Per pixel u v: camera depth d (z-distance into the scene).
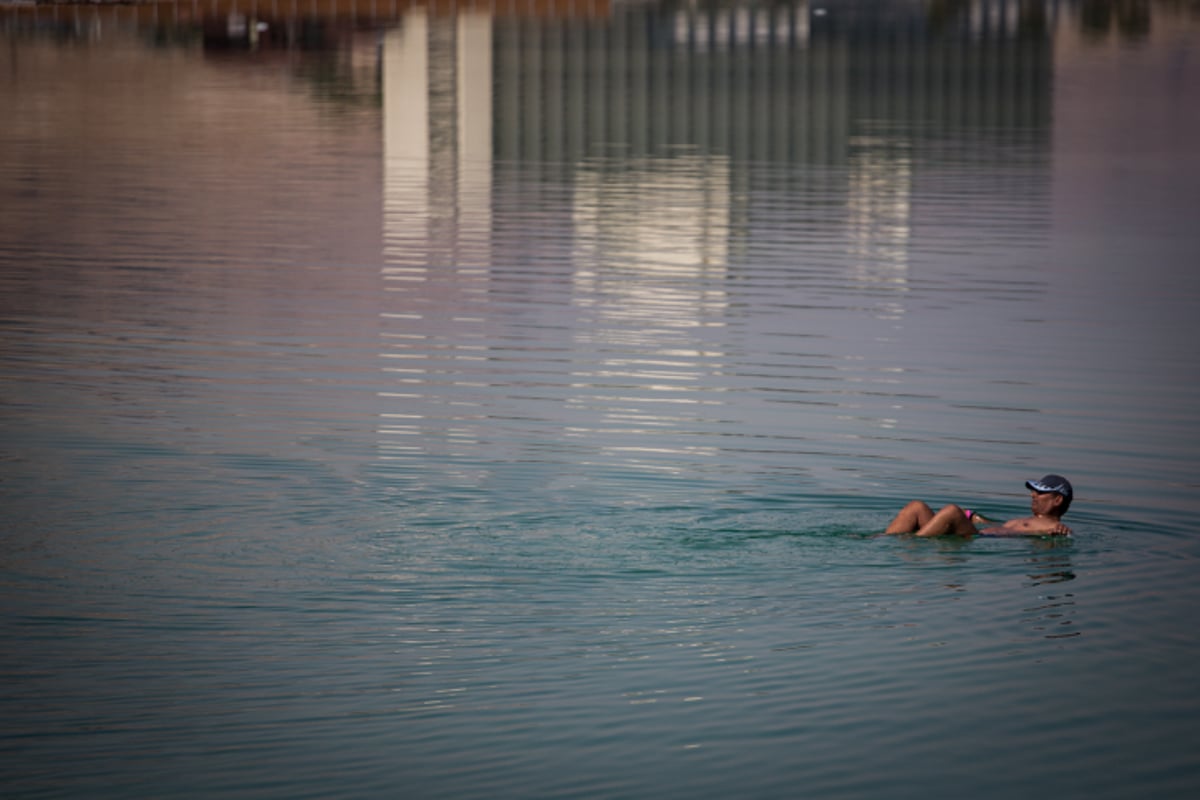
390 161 57.06
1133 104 85.69
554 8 137.00
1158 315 30.41
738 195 49.84
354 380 24.45
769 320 29.88
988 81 98.88
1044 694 12.19
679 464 19.64
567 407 22.84
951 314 30.53
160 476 18.59
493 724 11.55
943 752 11.13
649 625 13.62
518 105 80.06
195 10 126.94
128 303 30.56
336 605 14.05
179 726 11.49
